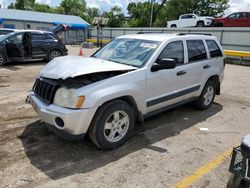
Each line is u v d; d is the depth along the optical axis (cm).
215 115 573
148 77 416
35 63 1273
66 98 341
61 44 1330
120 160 361
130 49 468
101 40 2894
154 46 451
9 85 781
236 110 619
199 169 347
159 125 498
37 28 3641
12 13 3594
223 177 332
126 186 305
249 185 244
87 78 362
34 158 358
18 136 423
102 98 350
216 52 606
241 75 1183
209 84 591
